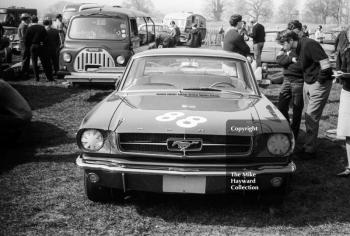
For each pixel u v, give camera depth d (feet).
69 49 39.34
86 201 14.87
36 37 41.39
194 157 13.05
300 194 15.89
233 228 13.14
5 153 20.17
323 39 79.15
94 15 40.27
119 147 13.25
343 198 15.66
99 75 33.55
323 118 29.22
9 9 99.09
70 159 19.39
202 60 18.20
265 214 14.15
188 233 12.75
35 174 17.40
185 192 13.14
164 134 13.16
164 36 72.43
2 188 15.83
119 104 15.25
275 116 14.29
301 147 21.88
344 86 17.35
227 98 16.21
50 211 14.01
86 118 14.30
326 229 13.19
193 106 14.93
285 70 22.02
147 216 13.83
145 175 13.07
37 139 22.54
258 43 50.80
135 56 18.76
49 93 35.68
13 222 13.12
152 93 16.66
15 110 20.63
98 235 12.49
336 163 19.77
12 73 42.98
